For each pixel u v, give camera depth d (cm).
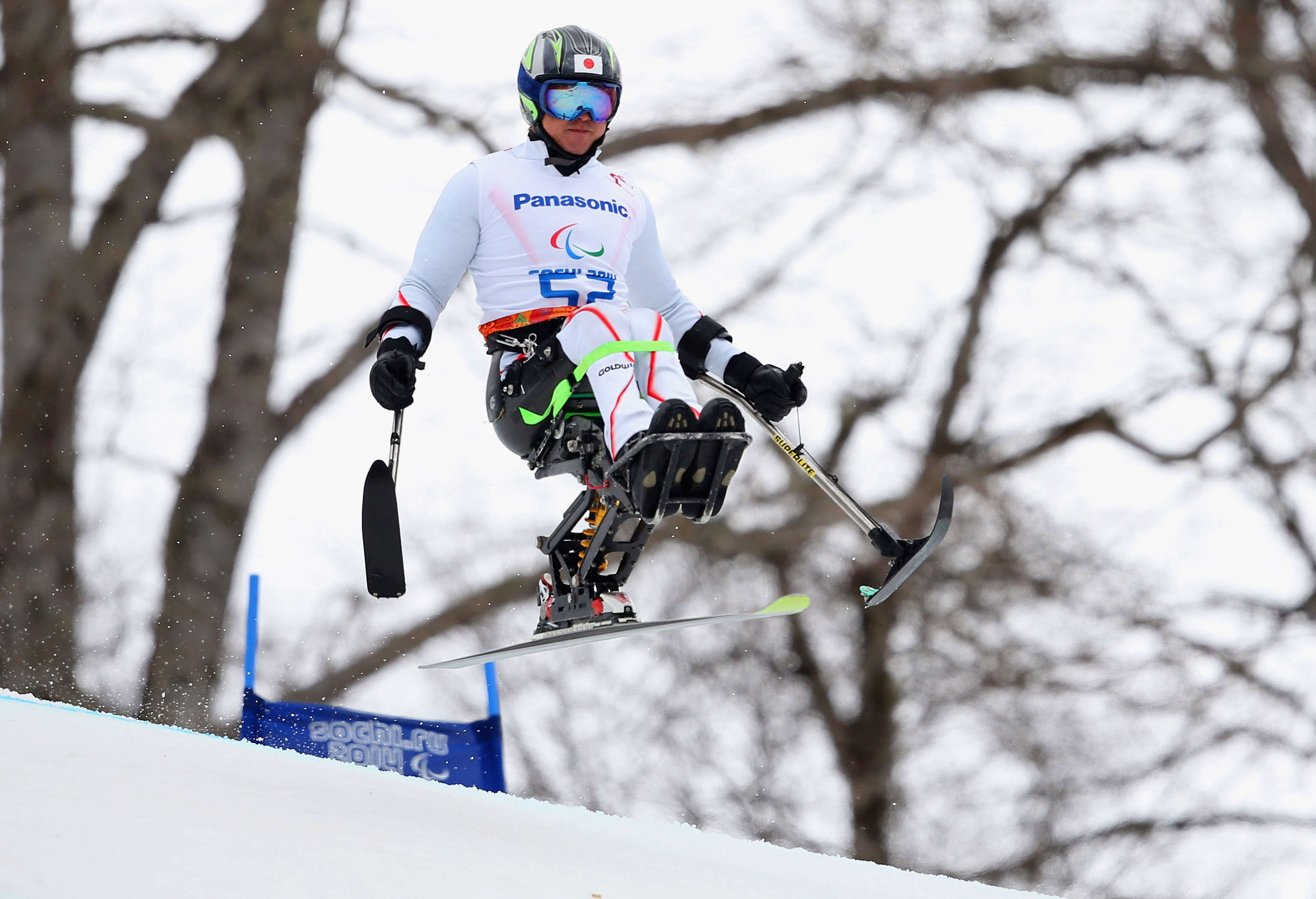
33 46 5306
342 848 1144
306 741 2964
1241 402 5797
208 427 5372
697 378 1952
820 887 1667
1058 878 5447
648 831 1992
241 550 5369
